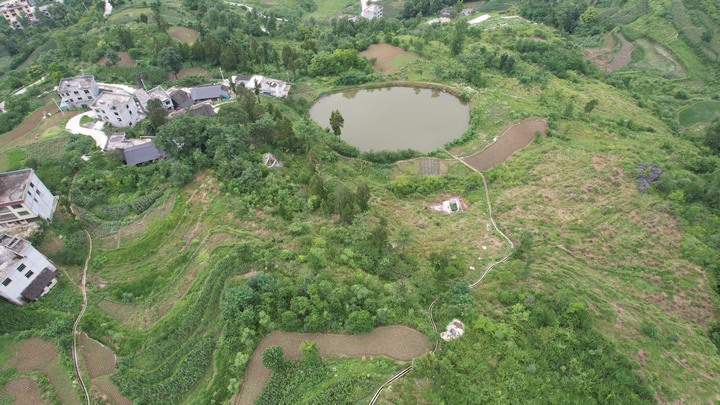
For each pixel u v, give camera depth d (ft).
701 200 250.98
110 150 262.88
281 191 236.02
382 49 446.60
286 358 160.97
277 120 292.40
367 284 182.91
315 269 191.21
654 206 246.68
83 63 390.83
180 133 251.80
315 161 267.59
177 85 368.68
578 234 234.17
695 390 163.94
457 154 301.84
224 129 261.03
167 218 221.25
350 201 223.51
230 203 226.38
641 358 171.53
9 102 326.24
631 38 523.29
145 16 447.83
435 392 150.20
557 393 153.07
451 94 377.30
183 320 175.63
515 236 232.12
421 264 208.54
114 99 300.40
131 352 169.99
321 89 386.73
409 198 265.75
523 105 352.90
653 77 457.68
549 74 418.10
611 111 368.68
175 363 165.27
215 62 404.57
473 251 223.30
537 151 298.35
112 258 206.59
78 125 301.02
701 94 423.23
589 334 171.94
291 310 169.48
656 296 203.51
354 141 322.55
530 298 186.19
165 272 199.72
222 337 165.99
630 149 296.71
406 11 627.87
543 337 167.32
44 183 247.09
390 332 169.37
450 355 159.74
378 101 376.07
